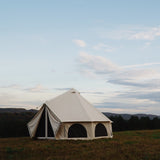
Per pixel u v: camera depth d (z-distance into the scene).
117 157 13.50
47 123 23.41
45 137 23.38
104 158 13.23
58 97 25.89
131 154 14.47
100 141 20.73
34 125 24.25
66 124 22.14
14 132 51.22
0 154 14.21
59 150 15.80
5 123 53.41
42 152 15.00
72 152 15.02
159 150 16.28
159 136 28.86
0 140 24.88
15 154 14.22
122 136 28.06
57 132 22.08
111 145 18.28
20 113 77.88
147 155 14.19
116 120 67.19
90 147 17.19
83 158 13.02
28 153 14.59
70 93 26.58
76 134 22.06
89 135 22.05
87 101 27.19
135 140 22.64
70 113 23.27
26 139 24.83
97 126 23.39
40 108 23.94
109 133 24.61
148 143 20.33
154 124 67.75
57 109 23.59
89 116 22.97
